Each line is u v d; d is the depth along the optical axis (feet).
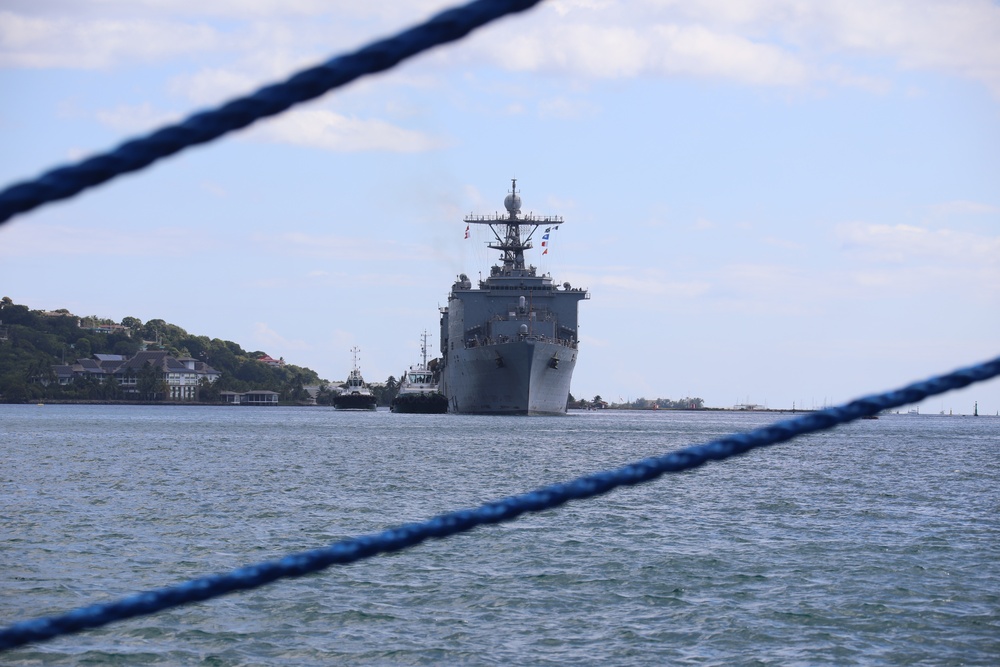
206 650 141.59
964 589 179.52
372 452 510.58
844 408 29.58
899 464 483.10
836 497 319.06
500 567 194.80
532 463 445.37
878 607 165.99
